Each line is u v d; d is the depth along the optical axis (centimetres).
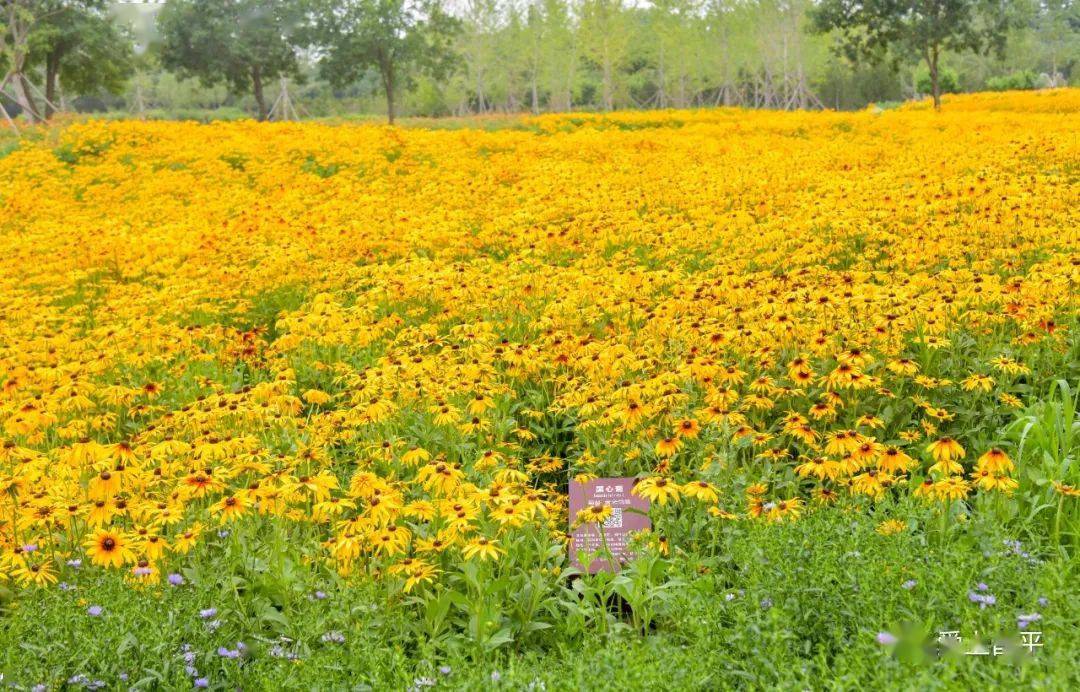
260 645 476
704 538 618
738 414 695
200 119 6331
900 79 9031
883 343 819
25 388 882
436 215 1504
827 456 661
